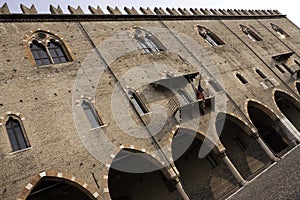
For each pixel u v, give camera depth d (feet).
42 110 53.26
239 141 86.79
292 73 107.04
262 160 84.43
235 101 81.15
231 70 91.15
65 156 49.16
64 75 61.36
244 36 112.57
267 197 43.60
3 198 40.96
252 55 103.55
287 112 107.45
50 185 52.24
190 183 72.84
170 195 69.56
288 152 78.95
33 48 64.23
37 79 57.82
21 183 43.34
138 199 66.95
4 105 50.78
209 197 72.28
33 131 49.78
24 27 66.03
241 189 63.77
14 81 55.16
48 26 69.87
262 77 96.89
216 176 76.69
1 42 60.18
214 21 111.75
